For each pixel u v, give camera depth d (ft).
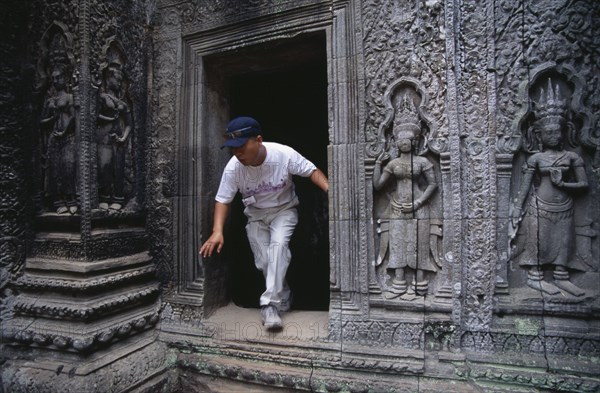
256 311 9.21
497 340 6.69
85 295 7.52
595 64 6.22
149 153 9.24
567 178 6.48
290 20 8.00
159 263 9.16
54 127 7.99
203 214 8.89
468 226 6.86
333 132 7.59
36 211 8.30
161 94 9.25
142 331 8.57
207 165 9.09
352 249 7.45
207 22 8.76
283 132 13.82
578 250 6.46
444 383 6.72
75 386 6.84
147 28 9.23
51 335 7.45
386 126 7.25
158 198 9.21
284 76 12.76
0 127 8.04
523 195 6.64
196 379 8.26
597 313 6.22
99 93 8.01
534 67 6.52
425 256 7.10
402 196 7.16
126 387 7.45
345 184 7.48
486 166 6.74
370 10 7.38
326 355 7.37
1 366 7.79
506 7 6.67
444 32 6.90
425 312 7.05
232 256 11.07
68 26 7.89
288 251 8.40
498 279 6.73
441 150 6.91
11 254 8.17
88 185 7.69
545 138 6.45
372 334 7.28
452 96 6.81
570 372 6.20
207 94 9.14
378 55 7.32
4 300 8.05
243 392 7.73
